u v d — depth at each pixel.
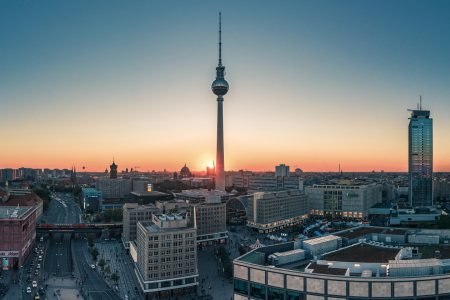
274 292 113.94
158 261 195.62
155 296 192.50
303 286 109.56
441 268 109.81
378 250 138.88
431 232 162.62
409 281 103.81
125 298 189.25
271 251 136.75
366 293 104.25
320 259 129.00
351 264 117.81
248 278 119.12
